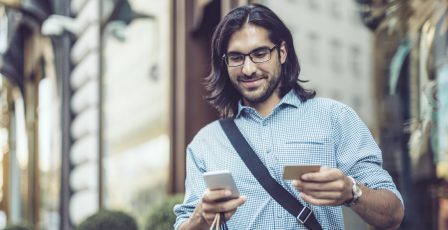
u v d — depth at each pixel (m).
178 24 7.78
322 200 2.32
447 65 4.79
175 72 7.80
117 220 7.68
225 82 2.82
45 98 14.92
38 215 15.52
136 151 9.31
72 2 12.48
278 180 2.61
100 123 11.11
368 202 2.42
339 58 5.30
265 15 2.64
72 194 12.57
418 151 4.87
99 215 7.71
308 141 2.62
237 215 2.61
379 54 5.08
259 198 2.59
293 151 2.61
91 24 11.38
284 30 2.66
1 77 17.27
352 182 2.39
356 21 5.20
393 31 4.97
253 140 2.67
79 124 12.08
